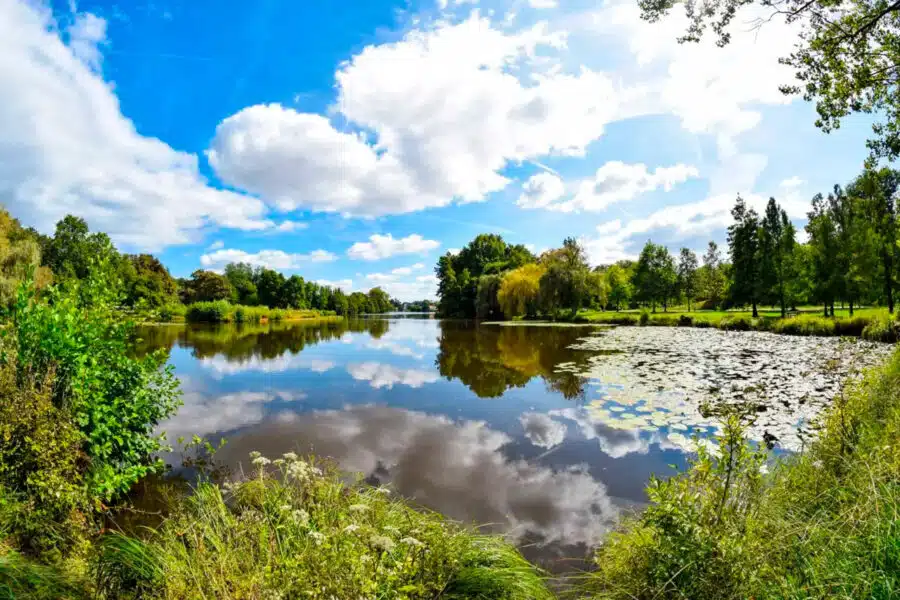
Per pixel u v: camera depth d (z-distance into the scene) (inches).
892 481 97.2
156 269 2213.3
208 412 320.5
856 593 73.7
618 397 344.5
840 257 896.9
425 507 175.5
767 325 871.7
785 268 1047.6
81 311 181.2
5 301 167.8
